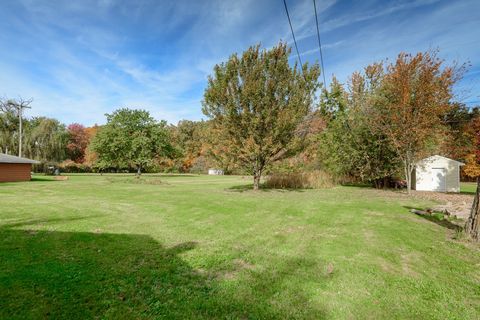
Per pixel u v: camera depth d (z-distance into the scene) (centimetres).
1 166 2308
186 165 5738
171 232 604
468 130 2270
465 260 452
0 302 290
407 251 491
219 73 1412
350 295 332
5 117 3956
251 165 1587
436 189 1947
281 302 313
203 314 285
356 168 2008
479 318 290
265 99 1353
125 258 432
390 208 955
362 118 1889
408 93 1581
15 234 554
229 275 383
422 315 295
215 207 946
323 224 702
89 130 5853
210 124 1471
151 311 287
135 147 3481
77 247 477
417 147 1648
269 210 896
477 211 563
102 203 1027
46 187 1734
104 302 299
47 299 300
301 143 1459
